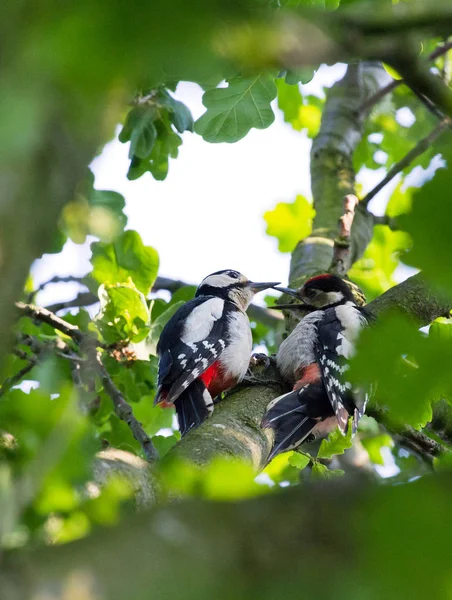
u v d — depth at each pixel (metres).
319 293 12.68
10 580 2.97
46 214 3.04
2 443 4.61
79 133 2.99
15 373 10.75
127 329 10.55
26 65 2.80
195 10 2.81
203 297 11.72
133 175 11.03
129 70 2.88
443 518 3.17
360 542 3.16
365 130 18.33
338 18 3.67
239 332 11.11
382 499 3.21
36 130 2.93
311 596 3.08
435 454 10.23
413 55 4.39
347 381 4.48
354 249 14.33
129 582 2.99
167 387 10.63
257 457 8.44
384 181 14.82
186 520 3.16
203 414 10.03
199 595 3.01
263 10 3.06
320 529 3.17
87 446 4.60
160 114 10.52
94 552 3.05
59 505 4.45
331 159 15.50
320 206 14.92
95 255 10.87
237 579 3.06
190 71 3.06
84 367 9.67
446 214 3.72
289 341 11.25
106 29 2.76
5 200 2.96
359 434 14.83
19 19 2.73
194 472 4.09
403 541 3.16
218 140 9.88
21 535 4.33
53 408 4.66
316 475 8.59
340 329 10.84
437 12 3.85
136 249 10.91
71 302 12.66
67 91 2.90
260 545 3.12
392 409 4.42
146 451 9.77
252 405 9.77
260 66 3.14
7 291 3.04
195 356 10.62
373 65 16.89
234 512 3.19
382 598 3.12
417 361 4.34
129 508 4.85
